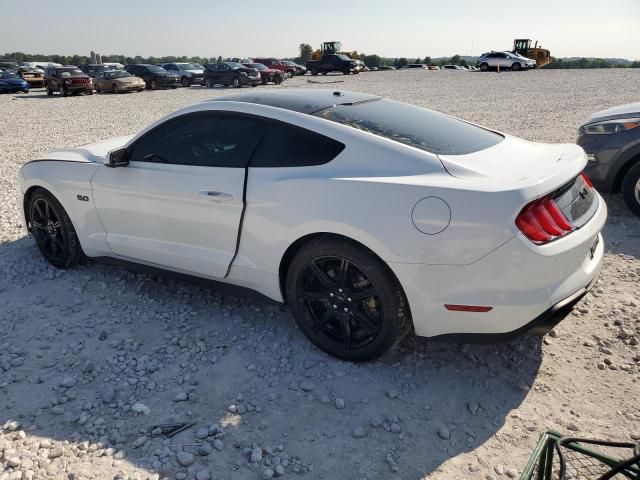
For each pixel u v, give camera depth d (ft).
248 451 8.43
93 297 13.58
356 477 7.93
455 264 8.97
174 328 12.14
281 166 10.73
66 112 62.03
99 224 13.66
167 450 8.43
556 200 9.46
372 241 9.39
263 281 11.21
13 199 23.06
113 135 42.45
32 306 13.17
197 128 11.99
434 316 9.39
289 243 10.46
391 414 9.23
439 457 8.30
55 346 11.44
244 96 12.32
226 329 12.05
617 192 19.13
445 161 9.69
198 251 11.99
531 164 10.13
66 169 13.98
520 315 8.96
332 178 9.97
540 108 52.95
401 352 11.00
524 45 150.92
